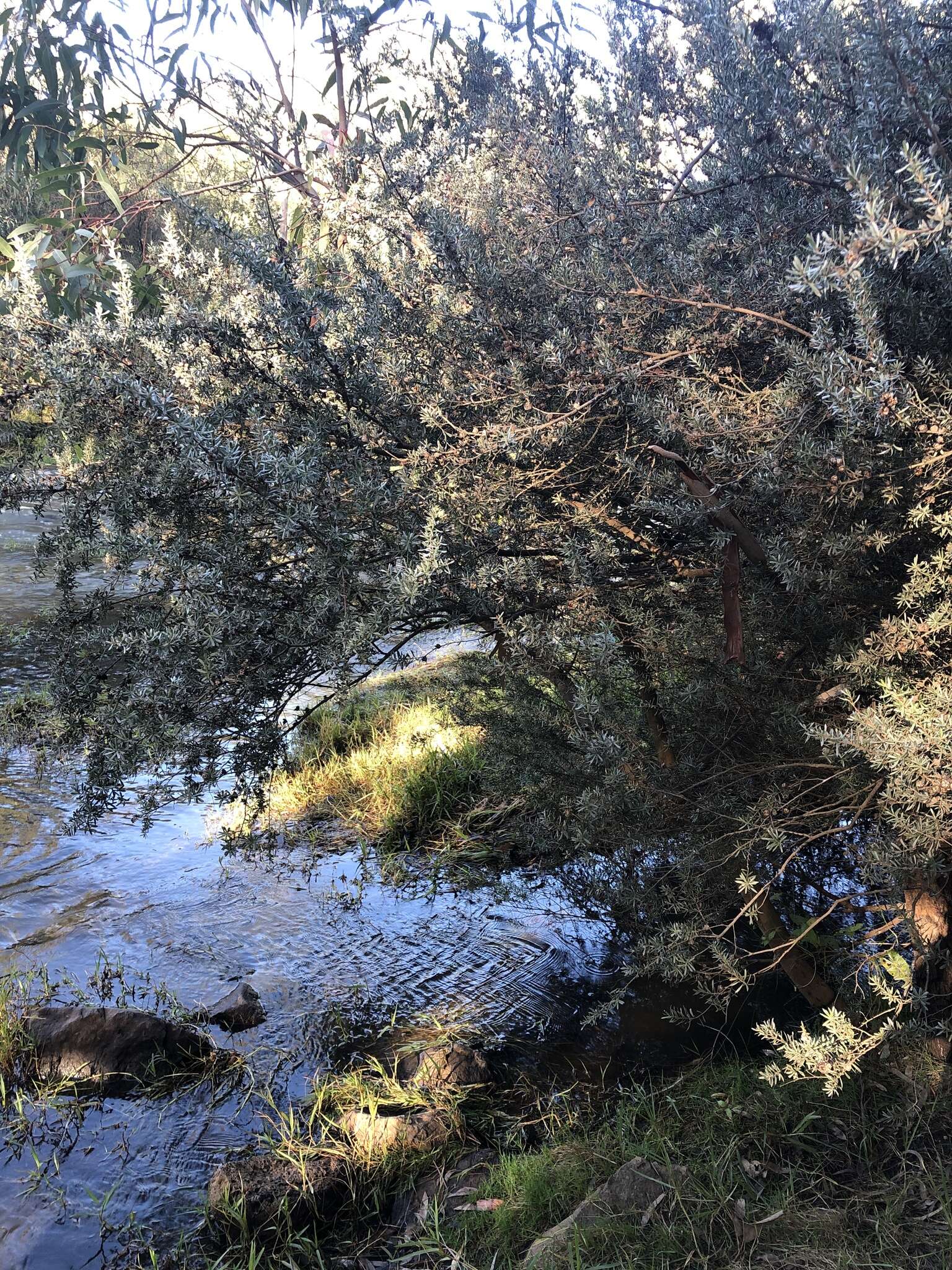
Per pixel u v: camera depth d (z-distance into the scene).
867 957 2.80
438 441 2.80
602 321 2.64
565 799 3.39
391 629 2.59
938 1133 2.63
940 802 2.06
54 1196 3.02
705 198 2.74
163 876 5.12
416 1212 2.92
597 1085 3.45
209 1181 3.03
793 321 2.51
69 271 3.65
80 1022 3.63
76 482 2.82
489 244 2.90
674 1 2.62
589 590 2.72
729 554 2.53
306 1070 3.63
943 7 2.21
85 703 2.87
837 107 2.27
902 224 1.96
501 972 4.23
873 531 2.36
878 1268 2.23
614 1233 2.44
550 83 3.18
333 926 4.64
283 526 2.40
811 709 2.78
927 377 2.17
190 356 2.75
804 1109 2.85
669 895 2.95
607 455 2.78
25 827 5.58
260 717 2.79
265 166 3.97
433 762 6.05
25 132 4.29
